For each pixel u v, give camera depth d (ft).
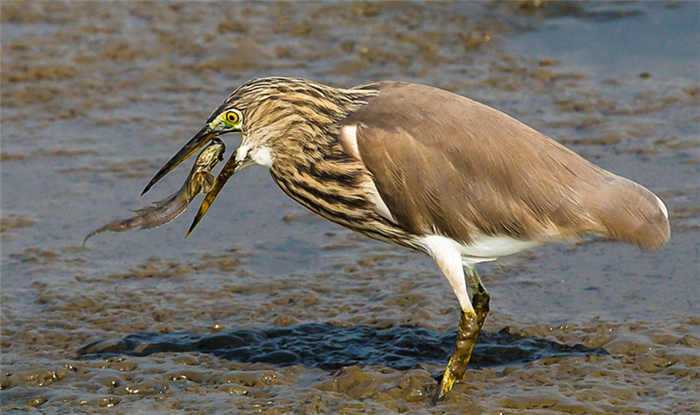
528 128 32.71
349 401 32.55
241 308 39.93
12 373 35.32
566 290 39.86
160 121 56.59
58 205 48.73
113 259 44.42
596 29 65.62
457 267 32.19
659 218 31.01
